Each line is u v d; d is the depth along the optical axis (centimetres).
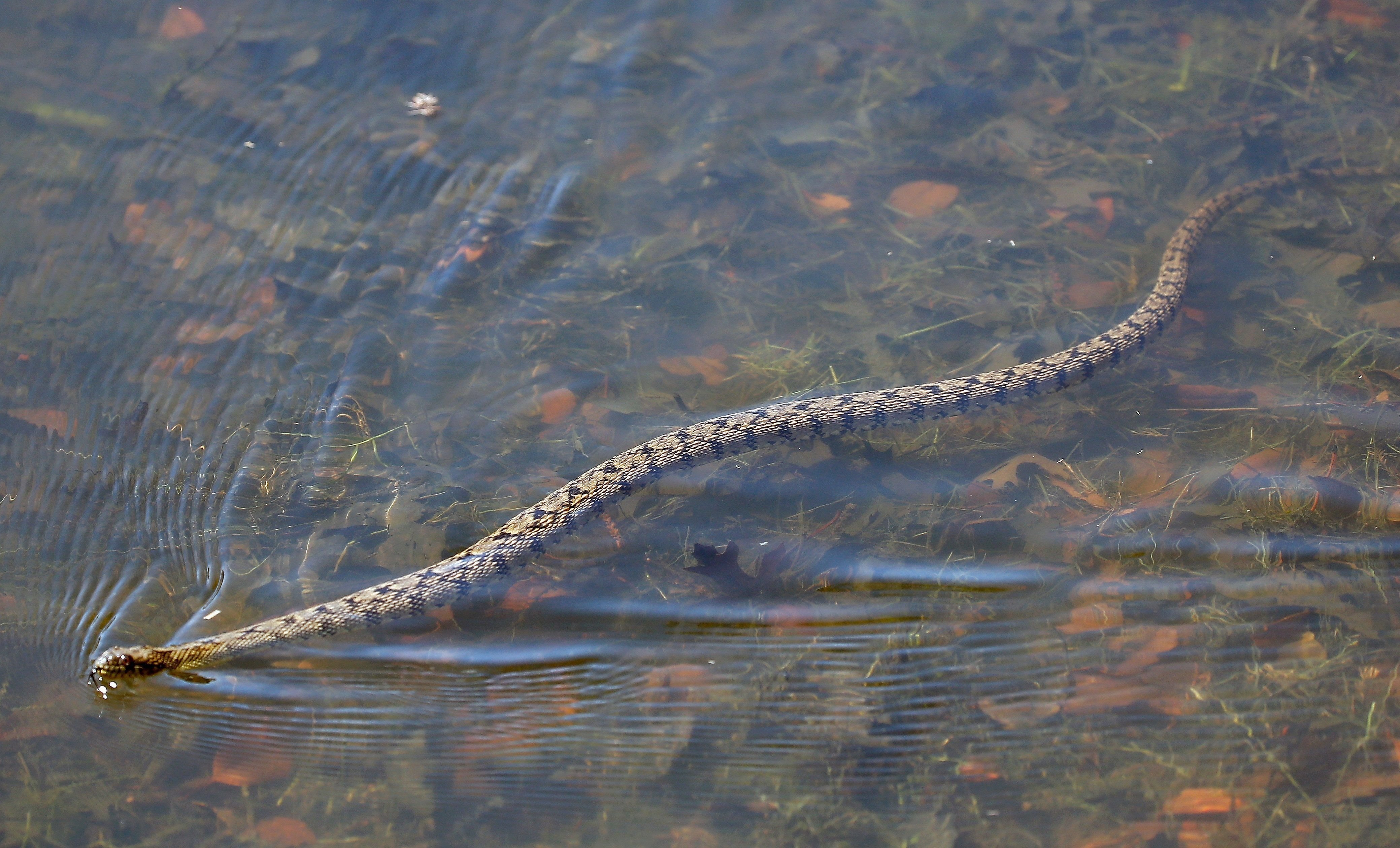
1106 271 705
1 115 812
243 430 616
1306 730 470
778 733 483
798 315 693
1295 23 878
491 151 806
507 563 553
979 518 571
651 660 512
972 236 732
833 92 850
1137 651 506
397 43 894
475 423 628
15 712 485
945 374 654
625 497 590
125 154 790
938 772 466
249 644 511
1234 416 609
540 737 484
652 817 454
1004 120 818
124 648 497
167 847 441
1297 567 533
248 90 848
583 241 741
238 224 742
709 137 817
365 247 730
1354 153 765
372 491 589
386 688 504
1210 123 801
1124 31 888
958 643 514
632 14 920
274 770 471
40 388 639
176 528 566
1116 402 629
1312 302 664
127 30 895
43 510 575
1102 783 458
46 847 440
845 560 553
